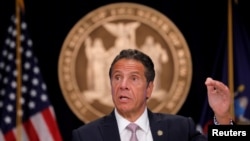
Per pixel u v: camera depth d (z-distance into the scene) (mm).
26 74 13797
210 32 14289
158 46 14227
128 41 14227
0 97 13680
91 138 5270
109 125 5344
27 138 13578
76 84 14102
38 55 14000
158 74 14211
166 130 5383
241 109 13969
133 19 14273
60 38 14086
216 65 14125
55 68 14023
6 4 14086
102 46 14195
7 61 13820
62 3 14148
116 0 14289
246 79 14039
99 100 14148
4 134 13492
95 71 14172
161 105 14133
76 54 14125
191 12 14273
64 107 14039
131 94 5094
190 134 5480
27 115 13672
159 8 14289
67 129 14000
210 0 14375
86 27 14172
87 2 14211
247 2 14391
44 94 13758
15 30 13906
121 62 5152
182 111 14133
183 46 14188
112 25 14250
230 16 14266
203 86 14109
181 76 14172
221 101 5191
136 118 5320
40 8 14102
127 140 5254
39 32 14047
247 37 14211
